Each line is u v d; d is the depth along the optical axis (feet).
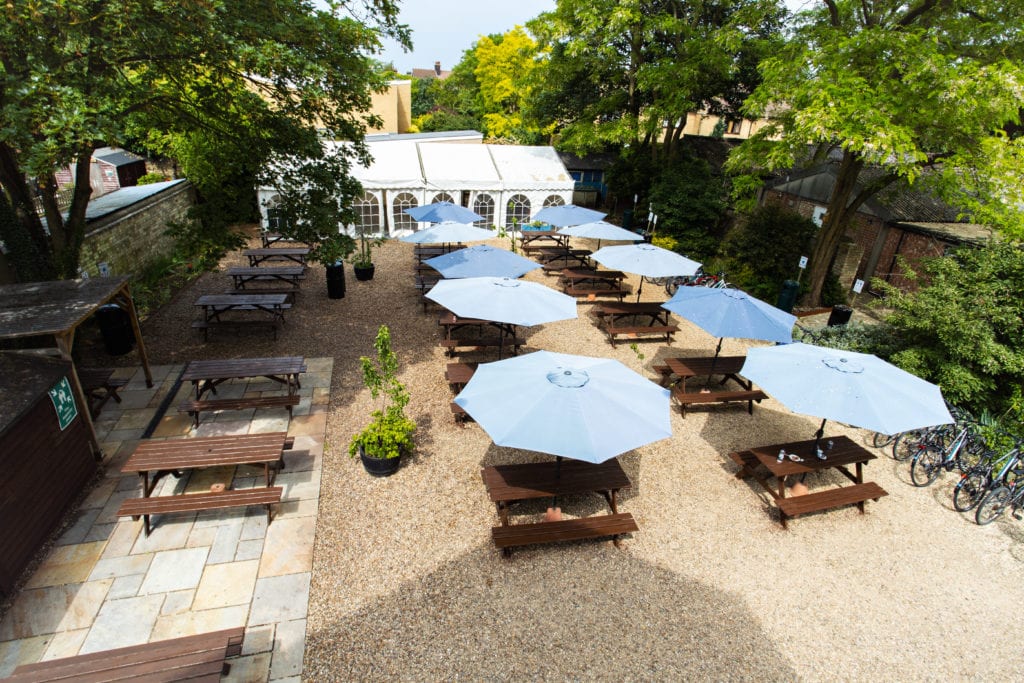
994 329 29.22
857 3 42.55
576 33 63.41
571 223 51.80
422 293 45.93
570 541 21.07
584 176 98.84
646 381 20.48
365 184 61.98
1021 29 35.40
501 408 18.19
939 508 24.25
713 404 32.48
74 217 30.81
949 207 53.01
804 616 18.31
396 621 17.28
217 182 34.78
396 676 15.56
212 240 33.63
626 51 70.08
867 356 22.76
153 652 13.60
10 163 27.81
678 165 69.77
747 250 53.06
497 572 19.38
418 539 20.65
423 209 51.44
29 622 16.33
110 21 21.89
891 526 22.97
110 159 78.64
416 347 37.22
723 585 19.40
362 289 48.29
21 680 12.56
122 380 27.96
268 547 19.74
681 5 63.52
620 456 26.73
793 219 51.13
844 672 16.40
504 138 128.06
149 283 46.65
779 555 20.97
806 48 39.55
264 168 34.63
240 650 15.47
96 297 23.57
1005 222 33.40
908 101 33.30
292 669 15.53
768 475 25.48
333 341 37.45
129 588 17.66
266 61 23.66
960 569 20.80
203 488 22.56
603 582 19.21
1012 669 16.78
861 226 56.13
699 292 30.30
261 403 26.91
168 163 87.71
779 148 38.55
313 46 27.55
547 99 77.71
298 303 44.21
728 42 49.67
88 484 22.26
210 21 22.39
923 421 19.15
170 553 19.17
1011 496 23.39
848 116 33.14
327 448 25.68
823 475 26.37
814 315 48.14
